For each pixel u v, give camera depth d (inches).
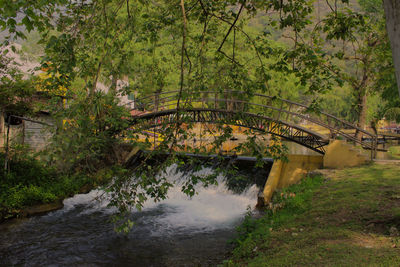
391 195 339.0
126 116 510.0
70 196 597.6
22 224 463.2
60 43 171.8
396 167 490.3
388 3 102.3
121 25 222.1
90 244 398.9
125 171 205.9
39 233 432.8
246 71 285.7
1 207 477.7
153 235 430.3
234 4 283.4
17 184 548.1
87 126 158.1
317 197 399.5
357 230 259.8
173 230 450.0
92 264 344.8
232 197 600.4
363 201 336.5
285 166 615.5
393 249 203.5
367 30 310.7
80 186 618.2
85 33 196.1
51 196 549.6
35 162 617.3
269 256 244.7
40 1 149.0
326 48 295.9
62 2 162.2
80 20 186.9
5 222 465.7
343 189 408.2
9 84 548.7
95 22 200.4
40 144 698.8
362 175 467.2
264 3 272.8
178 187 663.1
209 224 475.8
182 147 197.8
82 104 163.8
